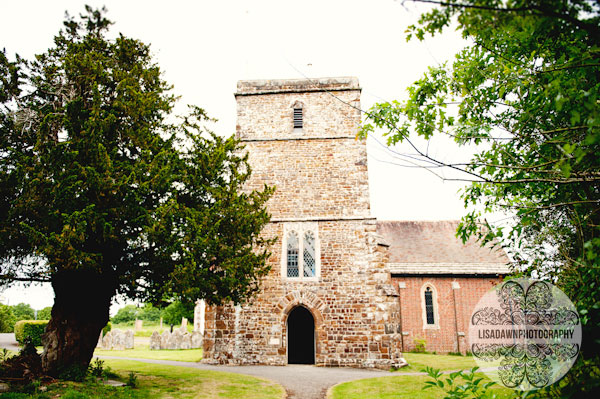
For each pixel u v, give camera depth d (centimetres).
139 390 1073
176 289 1061
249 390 1164
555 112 514
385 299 1733
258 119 2027
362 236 1820
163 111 1272
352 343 1697
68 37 1186
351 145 1952
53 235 899
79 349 1111
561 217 665
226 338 1736
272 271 1797
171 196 1153
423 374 1484
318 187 1906
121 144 1174
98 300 1166
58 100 1149
